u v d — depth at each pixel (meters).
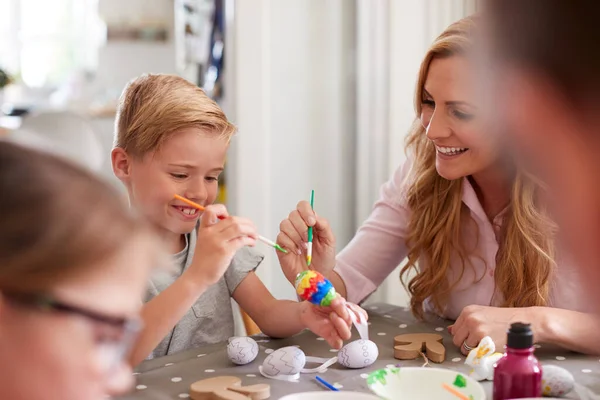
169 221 1.30
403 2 2.38
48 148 0.57
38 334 0.51
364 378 1.03
